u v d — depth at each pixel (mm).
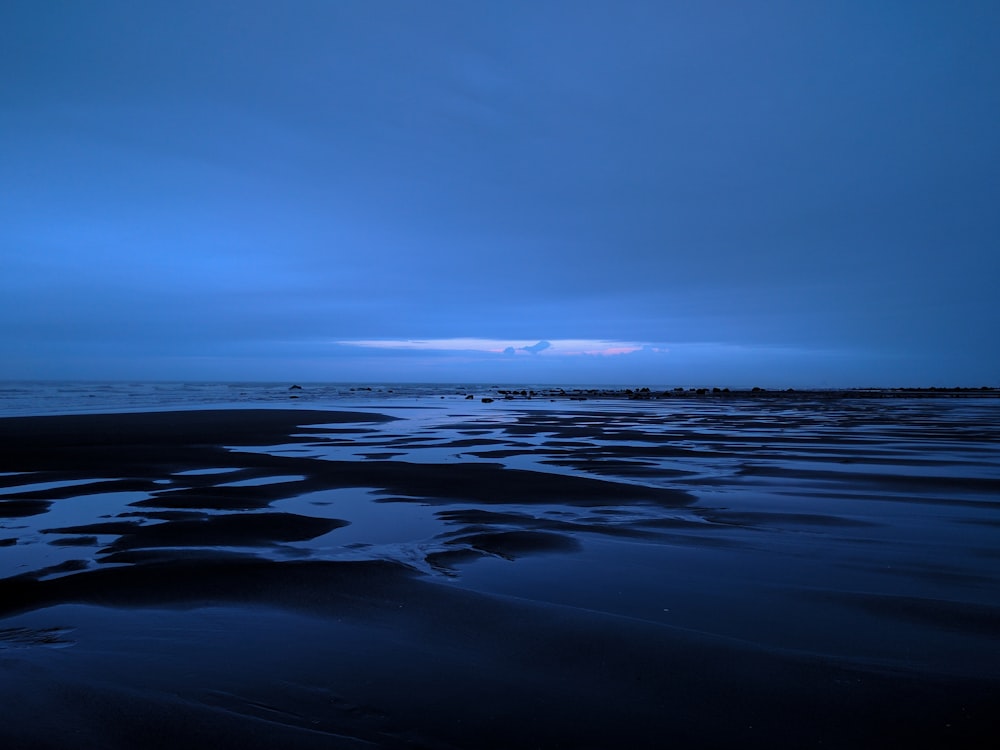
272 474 12844
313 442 19344
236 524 8422
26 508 9438
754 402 60281
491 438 21078
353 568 6445
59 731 3393
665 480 12344
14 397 53188
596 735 3412
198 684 3979
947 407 49781
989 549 7371
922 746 3297
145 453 16062
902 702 3758
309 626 4957
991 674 4129
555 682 4031
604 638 4727
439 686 3971
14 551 7039
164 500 10086
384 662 4316
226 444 18438
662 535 8039
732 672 4164
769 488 11461
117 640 4668
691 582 6137
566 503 10086
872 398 76688
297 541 7594
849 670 4191
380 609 5324
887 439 20891
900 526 8570
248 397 60500
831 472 13398
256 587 5836
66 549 7133
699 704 3746
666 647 4559
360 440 20094
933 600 5598
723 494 10891
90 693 3838
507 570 6496
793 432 23828
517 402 56969
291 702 3760
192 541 7520
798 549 7371
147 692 3863
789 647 4570
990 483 11961
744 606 5461
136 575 6160
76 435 20234
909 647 4578
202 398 56375
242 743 3309
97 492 10781
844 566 6695
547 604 5457
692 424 28328
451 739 3371
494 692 3895
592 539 7812
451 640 4699
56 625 4953
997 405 54625
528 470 13617
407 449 17656
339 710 3672
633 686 3975
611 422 29625
